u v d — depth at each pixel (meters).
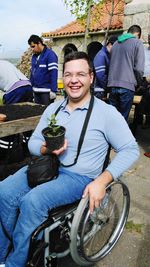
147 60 5.02
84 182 2.05
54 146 1.97
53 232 2.23
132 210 3.07
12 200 1.97
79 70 2.04
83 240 2.04
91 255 2.26
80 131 2.04
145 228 2.79
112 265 2.34
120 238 2.63
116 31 10.24
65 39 12.66
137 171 4.04
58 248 2.15
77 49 12.25
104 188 1.90
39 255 1.85
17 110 3.52
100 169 2.13
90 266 2.32
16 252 1.82
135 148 2.04
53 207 1.90
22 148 3.71
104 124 2.04
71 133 2.07
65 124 2.11
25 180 2.09
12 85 4.02
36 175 1.96
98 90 5.02
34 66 5.35
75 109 2.10
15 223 1.99
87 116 2.05
